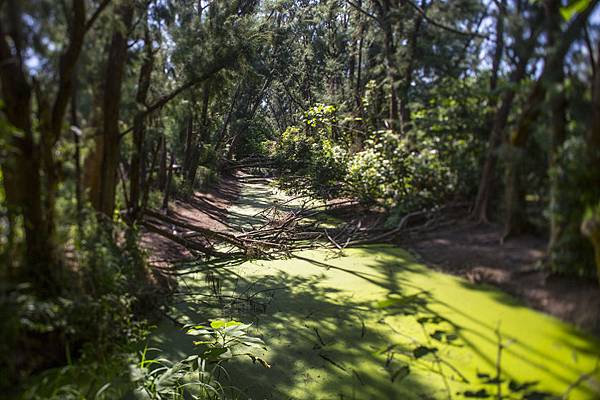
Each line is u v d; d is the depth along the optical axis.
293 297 5.45
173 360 4.09
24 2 3.39
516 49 5.32
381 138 9.19
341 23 18.09
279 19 15.62
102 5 3.81
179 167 11.75
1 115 3.29
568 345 3.58
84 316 3.64
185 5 6.77
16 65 3.28
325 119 12.83
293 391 3.56
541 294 4.34
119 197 5.96
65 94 3.69
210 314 5.09
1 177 3.57
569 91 4.16
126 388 3.51
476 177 6.60
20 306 3.01
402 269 5.91
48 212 3.62
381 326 4.46
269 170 19.84
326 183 10.76
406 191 7.87
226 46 6.80
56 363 3.54
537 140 4.56
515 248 5.15
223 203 13.00
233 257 7.18
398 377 3.56
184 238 7.46
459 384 3.35
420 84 8.35
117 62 4.77
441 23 7.57
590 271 4.02
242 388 3.64
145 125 6.13
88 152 4.68
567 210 4.09
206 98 10.26
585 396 2.96
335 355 4.01
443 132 7.07
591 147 3.88
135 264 5.12
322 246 7.50
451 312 4.45
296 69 20.67
